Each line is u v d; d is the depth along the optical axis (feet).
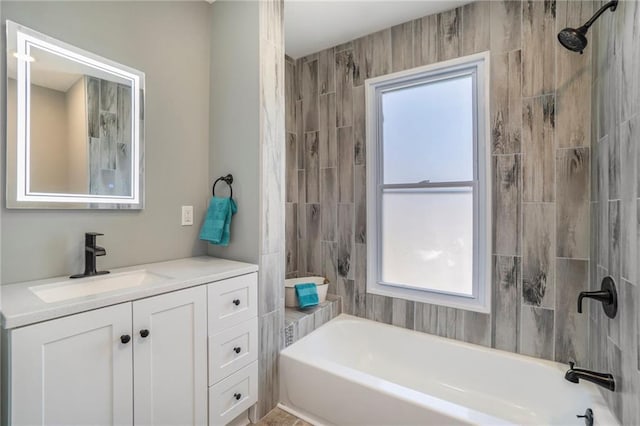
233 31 6.34
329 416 5.70
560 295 5.98
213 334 4.95
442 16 7.08
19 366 3.03
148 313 4.09
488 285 6.63
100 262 5.16
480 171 6.77
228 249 6.37
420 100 7.60
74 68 4.80
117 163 5.32
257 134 5.95
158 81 5.91
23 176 4.31
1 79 4.14
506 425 4.25
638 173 3.64
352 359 7.71
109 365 3.70
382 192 8.18
